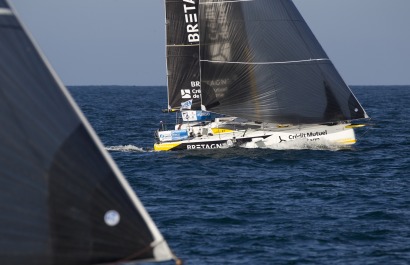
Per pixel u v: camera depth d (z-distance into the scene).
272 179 138.00
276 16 170.12
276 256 80.56
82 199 35.59
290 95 170.50
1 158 34.88
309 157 166.62
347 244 86.75
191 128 178.75
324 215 103.31
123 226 35.75
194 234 90.69
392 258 80.38
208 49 172.88
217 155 169.00
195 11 181.12
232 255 80.81
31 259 34.91
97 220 35.59
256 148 175.75
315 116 171.62
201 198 117.69
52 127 35.66
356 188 128.00
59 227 35.25
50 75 36.06
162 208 108.50
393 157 172.62
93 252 35.44
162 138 179.62
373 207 110.00
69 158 35.66
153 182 134.75
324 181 136.38
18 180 34.97
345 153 174.25
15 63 35.50
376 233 92.31
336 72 172.62
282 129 176.88
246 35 170.00
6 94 35.22
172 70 182.38
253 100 171.00
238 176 142.00
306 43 170.75
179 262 35.88
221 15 170.75
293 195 120.56
